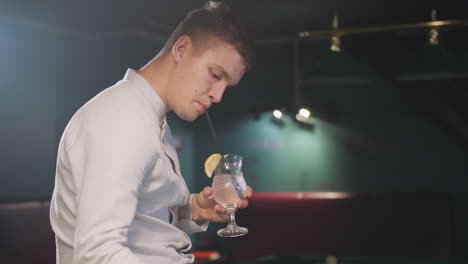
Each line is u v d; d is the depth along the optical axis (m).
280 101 8.95
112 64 7.69
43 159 7.30
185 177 9.15
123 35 7.50
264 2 6.42
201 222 2.17
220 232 2.00
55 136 7.49
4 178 6.79
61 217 1.64
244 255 8.51
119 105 1.56
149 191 1.65
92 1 5.85
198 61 1.66
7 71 6.76
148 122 1.59
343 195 8.30
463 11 6.48
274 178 9.12
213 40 1.65
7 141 6.83
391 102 8.56
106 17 6.31
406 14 6.76
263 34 7.86
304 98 8.86
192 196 2.15
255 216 8.53
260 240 8.48
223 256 8.41
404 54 7.15
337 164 8.83
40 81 7.19
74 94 7.58
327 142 8.87
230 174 2.05
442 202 7.87
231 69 1.68
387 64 7.29
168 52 1.73
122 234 1.41
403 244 7.97
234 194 2.05
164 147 1.72
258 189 9.19
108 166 1.44
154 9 6.21
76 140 1.53
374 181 8.63
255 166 9.21
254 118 9.02
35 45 7.03
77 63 7.53
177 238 1.84
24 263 5.92
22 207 5.97
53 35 7.18
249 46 1.70
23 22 6.78
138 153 1.50
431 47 5.11
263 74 9.00
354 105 8.73
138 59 7.73
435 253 7.82
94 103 1.57
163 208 1.78
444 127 7.96
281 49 8.40
